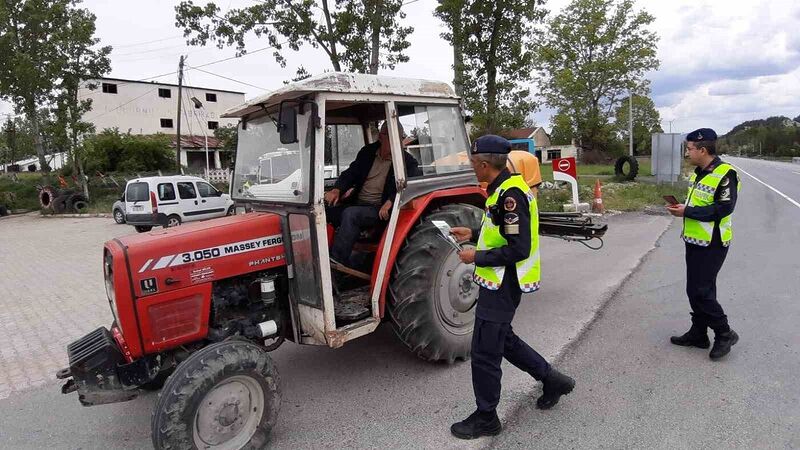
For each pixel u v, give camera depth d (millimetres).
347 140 4914
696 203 4043
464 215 4164
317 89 3330
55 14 22141
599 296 5895
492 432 3156
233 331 3439
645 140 53062
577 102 43875
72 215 20172
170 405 2732
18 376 4594
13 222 19609
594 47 43000
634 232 10188
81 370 3000
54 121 22297
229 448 2977
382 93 3730
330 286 3475
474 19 13000
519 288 3021
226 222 3559
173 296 3146
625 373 3947
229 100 42688
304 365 4398
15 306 6934
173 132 39875
